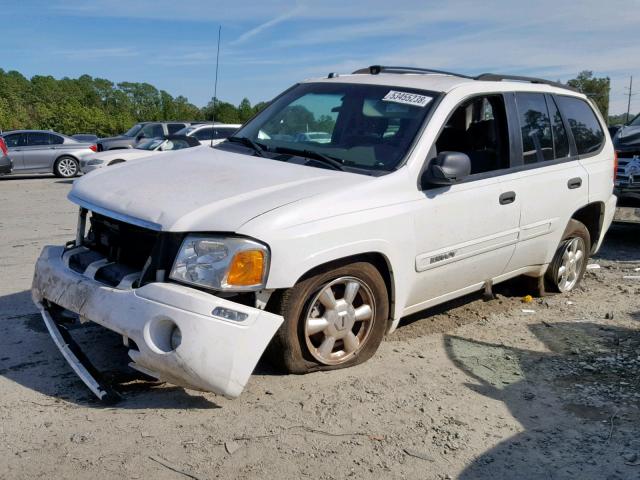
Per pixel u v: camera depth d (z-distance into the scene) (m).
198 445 3.28
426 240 4.41
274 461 3.18
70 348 3.90
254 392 3.86
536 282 6.07
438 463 3.27
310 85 5.43
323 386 3.98
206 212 3.61
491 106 5.23
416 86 4.90
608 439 3.59
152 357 3.41
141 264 3.75
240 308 3.44
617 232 10.15
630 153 8.91
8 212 11.52
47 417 3.50
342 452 3.30
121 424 3.45
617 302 6.21
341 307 4.06
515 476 3.20
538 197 5.38
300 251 3.63
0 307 5.34
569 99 6.15
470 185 4.74
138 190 3.98
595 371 4.51
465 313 5.69
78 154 19.77
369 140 4.58
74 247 4.27
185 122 20.39
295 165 4.41
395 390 4.02
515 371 4.46
